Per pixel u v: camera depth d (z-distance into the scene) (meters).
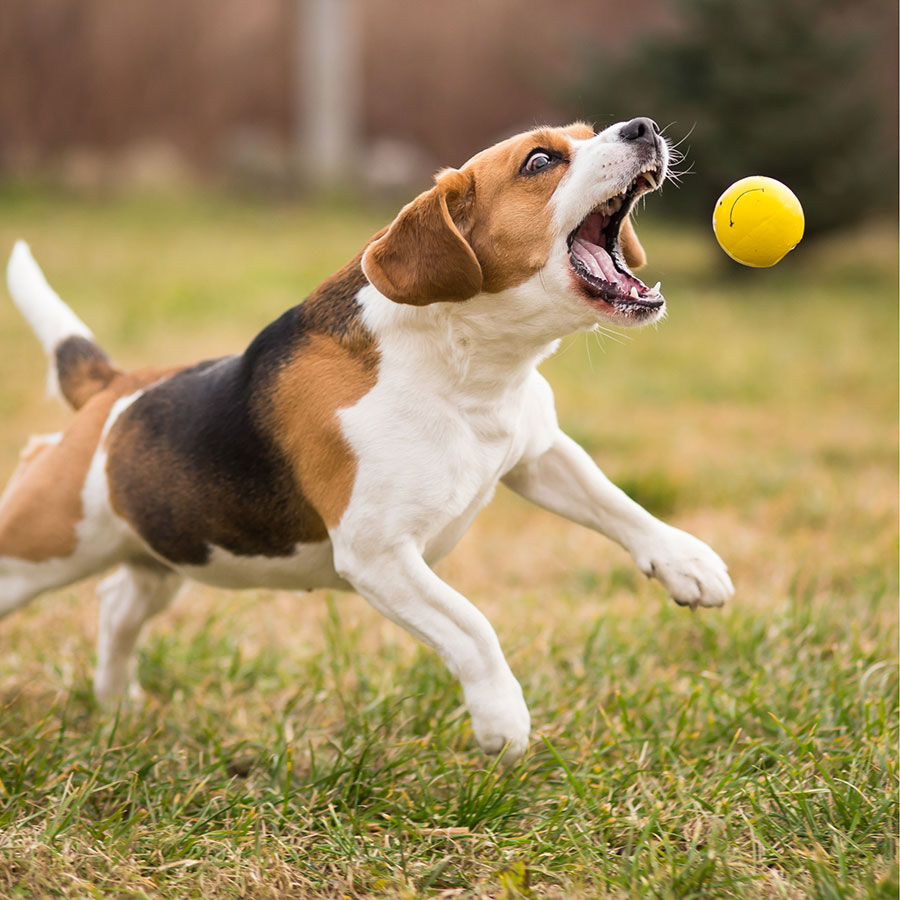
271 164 35.03
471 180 5.67
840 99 24.00
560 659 7.82
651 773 6.12
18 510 6.71
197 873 5.16
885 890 4.67
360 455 5.69
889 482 11.99
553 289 5.56
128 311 19.66
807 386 16.36
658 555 6.38
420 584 5.68
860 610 8.23
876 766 5.82
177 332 18.47
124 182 34.75
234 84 38.59
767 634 7.82
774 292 23.66
